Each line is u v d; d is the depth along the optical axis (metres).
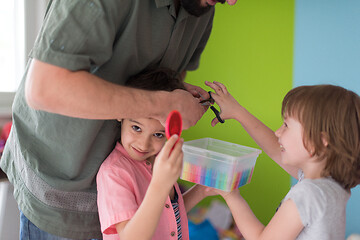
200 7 0.94
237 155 1.16
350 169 0.94
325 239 0.90
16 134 1.01
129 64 0.96
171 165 0.79
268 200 1.96
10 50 1.81
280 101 1.92
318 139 0.93
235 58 2.03
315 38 1.81
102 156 1.02
